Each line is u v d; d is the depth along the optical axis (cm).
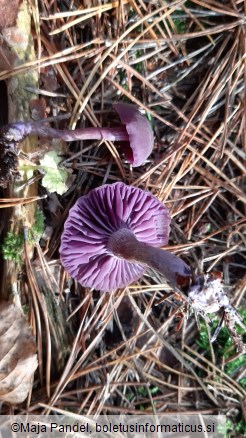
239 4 11
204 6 11
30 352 10
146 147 10
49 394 11
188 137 11
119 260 11
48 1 10
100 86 11
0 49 10
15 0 10
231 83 11
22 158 10
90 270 11
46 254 11
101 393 11
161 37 11
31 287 11
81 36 11
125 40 11
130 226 11
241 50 11
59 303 11
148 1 11
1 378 10
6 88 10
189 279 8
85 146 11
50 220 11
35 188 10
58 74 11
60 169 10
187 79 12
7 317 10
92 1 10
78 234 10
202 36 11
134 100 11
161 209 11
